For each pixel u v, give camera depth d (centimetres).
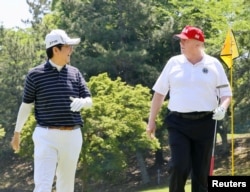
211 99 1287
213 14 7475
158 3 9188
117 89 6688
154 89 1326
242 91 6850
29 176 9450
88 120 6153
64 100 1295
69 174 1336
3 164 9969
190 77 1277
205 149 1290
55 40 1295
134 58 8288
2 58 9500
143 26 8775
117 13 8831
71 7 8881
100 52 8444
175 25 8588
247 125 8000
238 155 7912
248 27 6869
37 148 1295
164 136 7662
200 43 1278
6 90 9206
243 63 6931
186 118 1278
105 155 6569
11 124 9169
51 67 1306
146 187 7638
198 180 1308
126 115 6456
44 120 1295
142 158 7862
